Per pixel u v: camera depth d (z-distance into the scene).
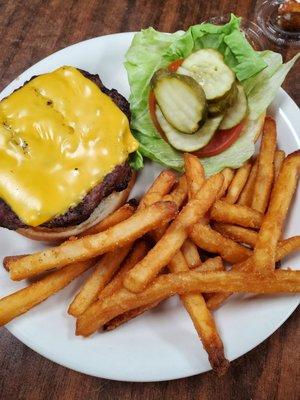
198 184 0.24
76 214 0.24
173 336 0.23
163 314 0.24
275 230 0.23
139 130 0.29
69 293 0.25
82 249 0.23
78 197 0.24
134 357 0.23
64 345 0.23
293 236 0.24
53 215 0.23
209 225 0.25
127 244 0.23
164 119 0.28
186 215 0.23
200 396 0.24
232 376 0.24
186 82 0.26
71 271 0.23
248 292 0.23
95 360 0.23
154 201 0.24
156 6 0.34
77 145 0.24
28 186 0.24
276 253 0.23
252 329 0.23
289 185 0.24
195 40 0.28
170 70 0.28
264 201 0.25
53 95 0.25
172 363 0.23
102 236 0.23
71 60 0.30
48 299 0.25
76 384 0.24
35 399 0.24
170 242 0.22
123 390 0.24
